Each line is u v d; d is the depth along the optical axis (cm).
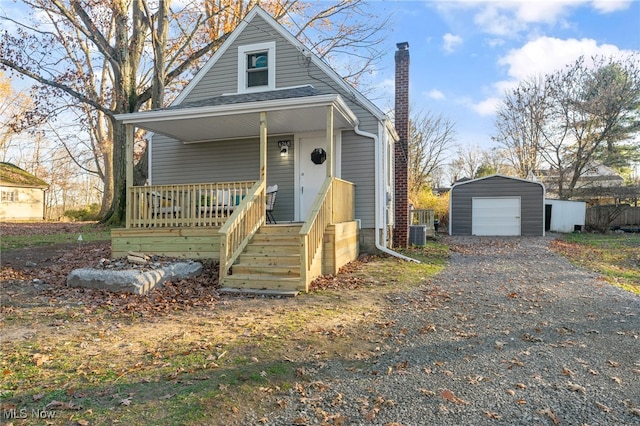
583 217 2138
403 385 337
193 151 1205
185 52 1834
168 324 497
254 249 768
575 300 635
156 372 355
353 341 439
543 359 394
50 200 3869
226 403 302
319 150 1094
